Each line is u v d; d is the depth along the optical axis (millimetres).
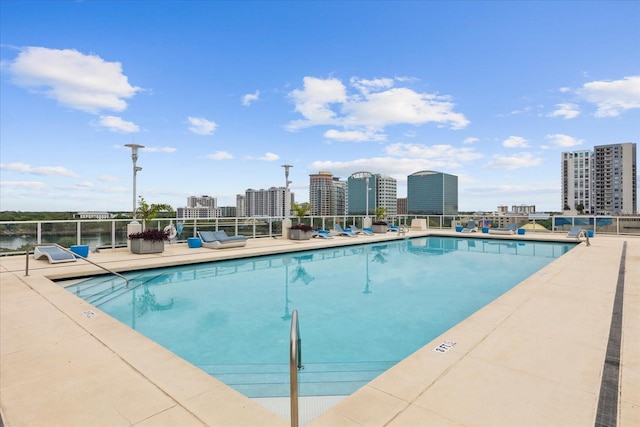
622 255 9578
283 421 2109
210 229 13055
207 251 10633
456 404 2266
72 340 3443
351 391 2975
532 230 18016
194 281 7617
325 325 4805
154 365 2887
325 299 6160
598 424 2047
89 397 2375
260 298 6223
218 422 2086
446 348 3213
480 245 14461
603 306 4598
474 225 19031
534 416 2125
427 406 2242
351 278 7977
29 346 3281
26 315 4262
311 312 5402
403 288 6988
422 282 7531
